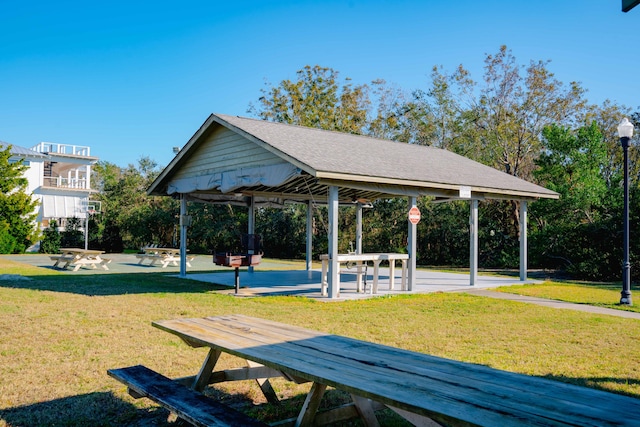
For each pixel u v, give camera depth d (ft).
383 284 43.60
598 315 29.01
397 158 42.14
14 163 91.45
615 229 55.01
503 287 42.22
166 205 119.96
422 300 34.19
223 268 63.57
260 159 36.88
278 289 38.14
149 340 19.95
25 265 62.13
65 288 37.65
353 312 28.43
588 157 66.23
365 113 113.60
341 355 9.75
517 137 86.48
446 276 53.31
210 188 43.06
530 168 86.89
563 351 19.45
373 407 11.37
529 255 67.92
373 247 90.94
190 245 116.88
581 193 63.21
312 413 10.37
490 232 75.25
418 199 83.05
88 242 102.73
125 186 133.28
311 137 41.14
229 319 14.32
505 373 8.46
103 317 24.98
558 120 85.87
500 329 23.98
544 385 7.73
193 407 9.59
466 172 44.88
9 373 15.51
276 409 12.91
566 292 40.55
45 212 103.55
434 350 19.15
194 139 43.62
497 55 87.86
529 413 6.39
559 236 61.26
